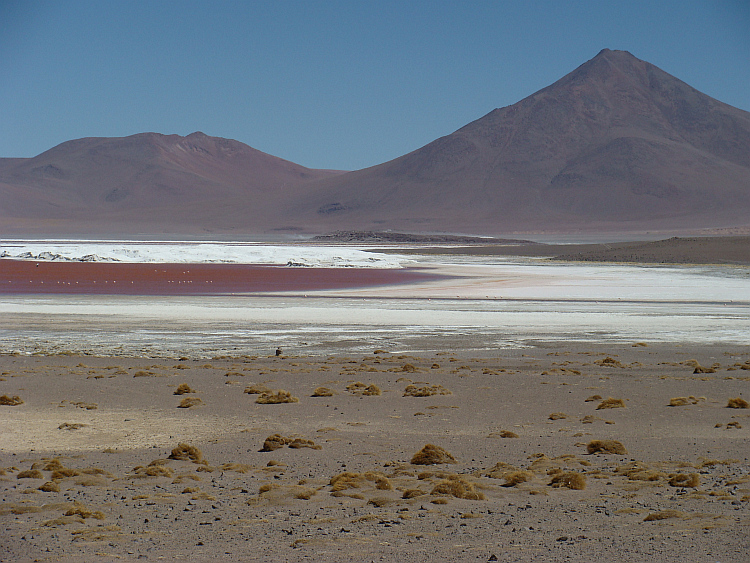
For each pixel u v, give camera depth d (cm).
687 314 3612
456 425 1478
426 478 1072
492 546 759
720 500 946
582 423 1501
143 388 1850
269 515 894
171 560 726
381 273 6900
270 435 1334
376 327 3108
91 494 996
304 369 2145
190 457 1196
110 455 1231
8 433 1391
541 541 778
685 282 5728
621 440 1354
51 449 1273
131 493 1001
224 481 1067
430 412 1595
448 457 1183
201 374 2053
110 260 8775
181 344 2662
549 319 3384
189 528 841
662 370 2166
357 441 1337
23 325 3103
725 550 734
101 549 764
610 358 2275
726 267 7831
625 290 5006
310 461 1190
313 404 1680
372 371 2125
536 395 1784
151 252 9219
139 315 3444
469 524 849
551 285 5431
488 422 1506
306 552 747
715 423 1500
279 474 1109
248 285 5362
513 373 2092
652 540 773
